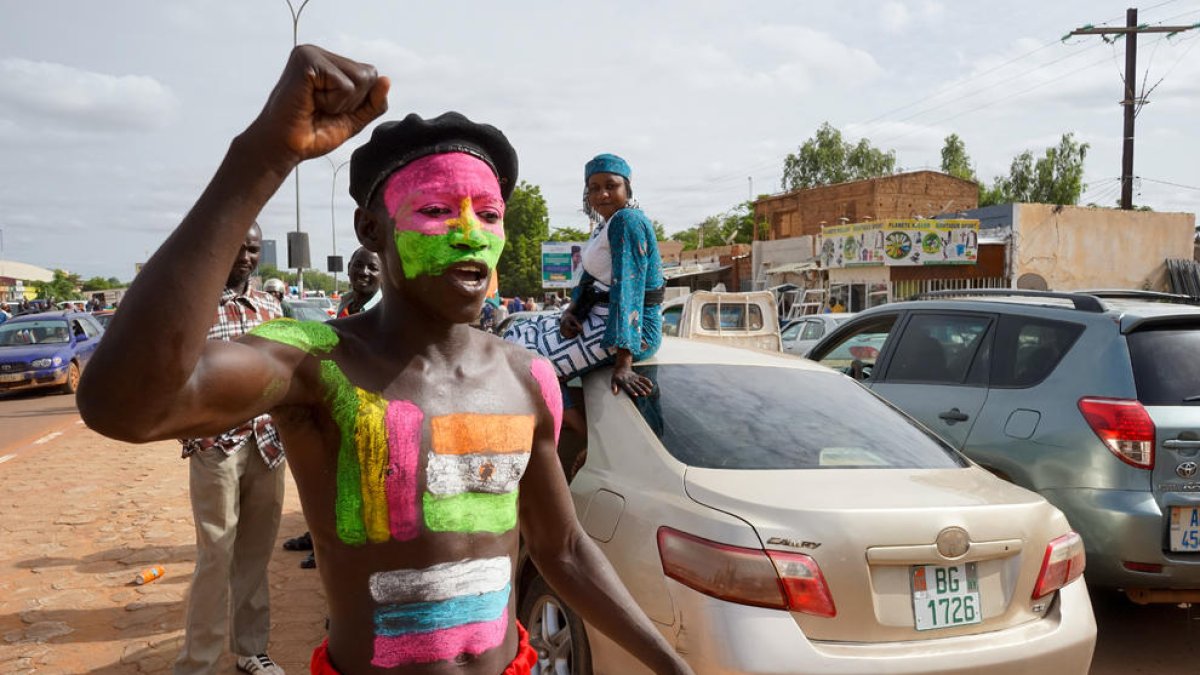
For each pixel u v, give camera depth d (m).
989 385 4.55
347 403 1.28
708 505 2.62
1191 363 3.98
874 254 21.20
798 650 2.35
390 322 1.38
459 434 1.34
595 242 3.49
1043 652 2.58
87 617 4.30
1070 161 50.00
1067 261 21.95
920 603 2.49
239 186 1.05
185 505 6.58
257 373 1.19
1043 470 4.11
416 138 1.35
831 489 2.66
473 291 1.35
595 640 2.86
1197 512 3.77
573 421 3.51
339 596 1.31
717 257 36.03
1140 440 3.81
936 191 33.16
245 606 3.57
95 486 7.28
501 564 1.38
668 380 3.40
